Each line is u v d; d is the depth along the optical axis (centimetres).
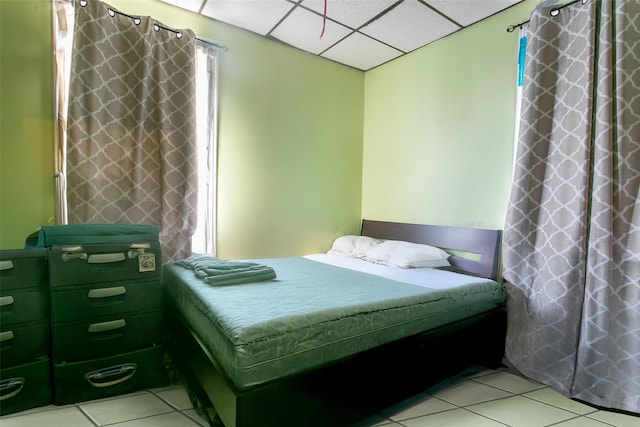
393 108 344
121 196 232
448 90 292
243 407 122
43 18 214
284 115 320
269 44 307
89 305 175
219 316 140
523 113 223
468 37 278
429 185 307
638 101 187
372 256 299
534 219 223
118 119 229
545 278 213
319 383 142
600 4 197
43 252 170
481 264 257
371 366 160
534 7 237
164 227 244
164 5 255
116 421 156
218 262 219
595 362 188
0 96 203
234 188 293
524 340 221
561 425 164
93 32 218
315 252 346
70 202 214
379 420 165
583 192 198
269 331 130
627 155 188
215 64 275
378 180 361
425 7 253
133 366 185
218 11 265
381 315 164
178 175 250
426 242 301
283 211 323
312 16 269
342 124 362
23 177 211
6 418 155
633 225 185
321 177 347
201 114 271
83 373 172
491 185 261
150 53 237
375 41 306
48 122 217
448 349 199
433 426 160
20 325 162
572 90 206
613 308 188
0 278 158
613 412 178
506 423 164
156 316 193
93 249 177
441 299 192
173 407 170
